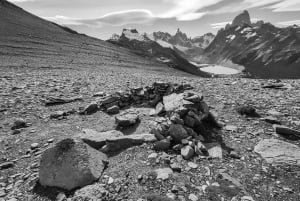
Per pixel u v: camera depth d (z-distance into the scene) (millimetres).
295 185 1742
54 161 1883
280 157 2107
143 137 2393
